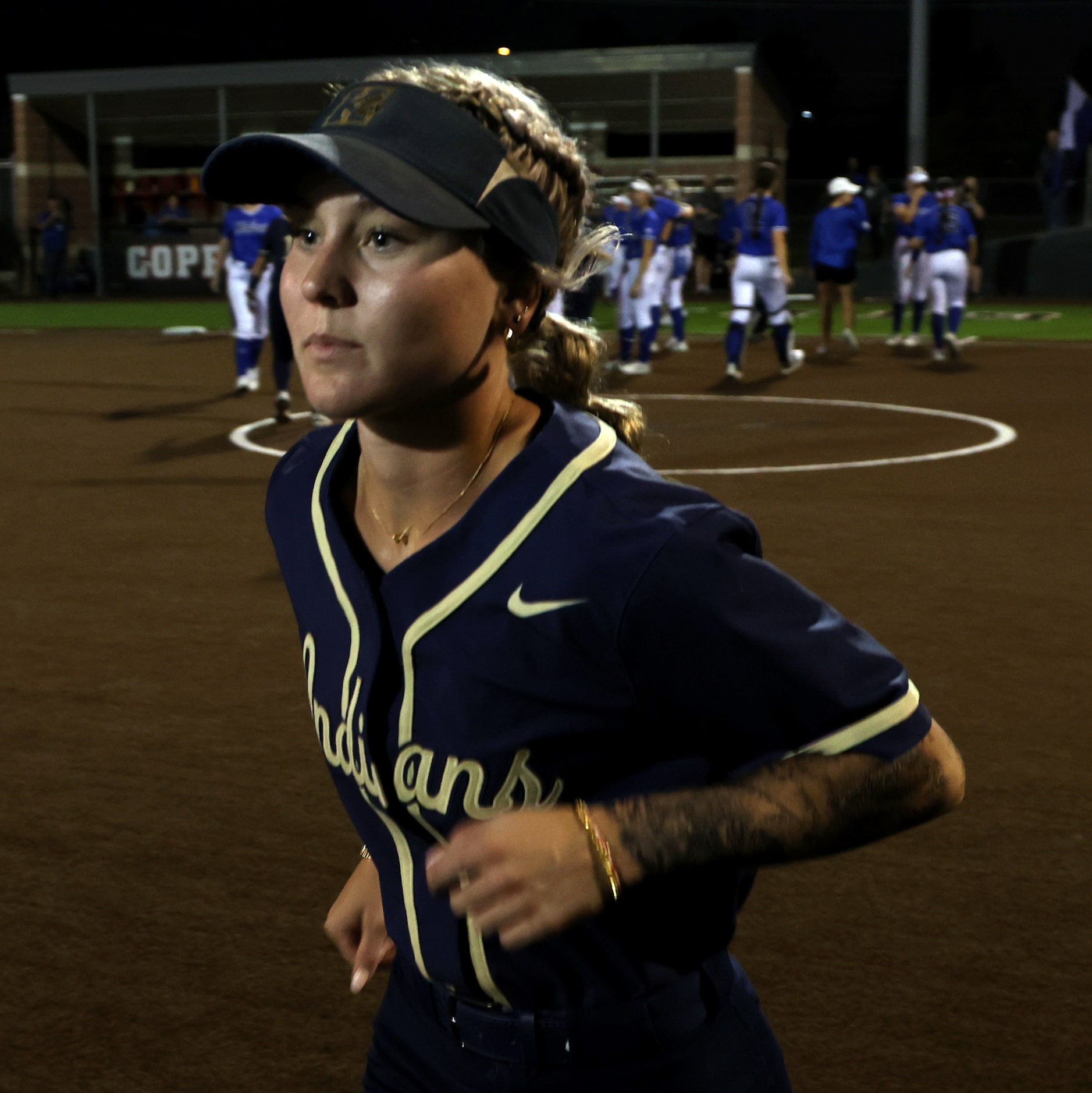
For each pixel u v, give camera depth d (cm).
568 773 127
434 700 127
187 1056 286
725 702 123
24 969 318
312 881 359
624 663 121
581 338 142
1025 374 1566
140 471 970
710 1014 143
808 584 649
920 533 761
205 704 492
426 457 128
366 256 117
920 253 1828
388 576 126
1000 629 577
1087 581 655
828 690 120
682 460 1011
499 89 124
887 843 380
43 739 459
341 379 118
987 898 349
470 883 117
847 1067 280
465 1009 143
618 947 134
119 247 3391
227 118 3372
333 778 146
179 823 393
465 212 115
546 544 121
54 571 686
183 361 1794
